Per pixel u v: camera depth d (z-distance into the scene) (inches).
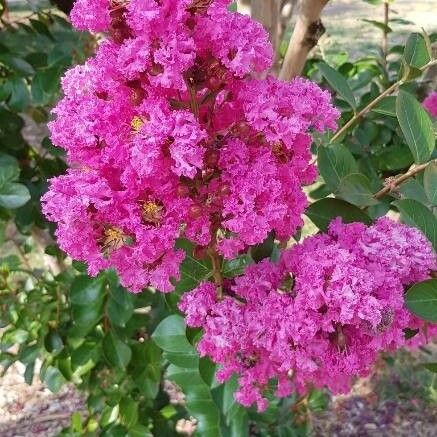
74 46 19.5
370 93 21.5
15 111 20.4
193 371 17.8
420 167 13.4
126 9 9.7
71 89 10.6
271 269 12.1
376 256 11.4
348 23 64.6
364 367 11.9
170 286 10.8
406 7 71.4
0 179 18.4
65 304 22.3
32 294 22.3
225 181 10.4
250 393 12.9
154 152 9.5
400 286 11.5
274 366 12.3
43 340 22.1
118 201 10.0
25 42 20.6
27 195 18.2
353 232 12.0
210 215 10.9
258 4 15.1
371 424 30.0
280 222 11.0
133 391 23.9
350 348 11.4
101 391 23.4
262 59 10.3
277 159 10.8
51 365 22.9
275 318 11.2
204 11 9.8
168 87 9.7
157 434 24.6
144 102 9.9
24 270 23.6
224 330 11.5
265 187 10.2
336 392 12.7
